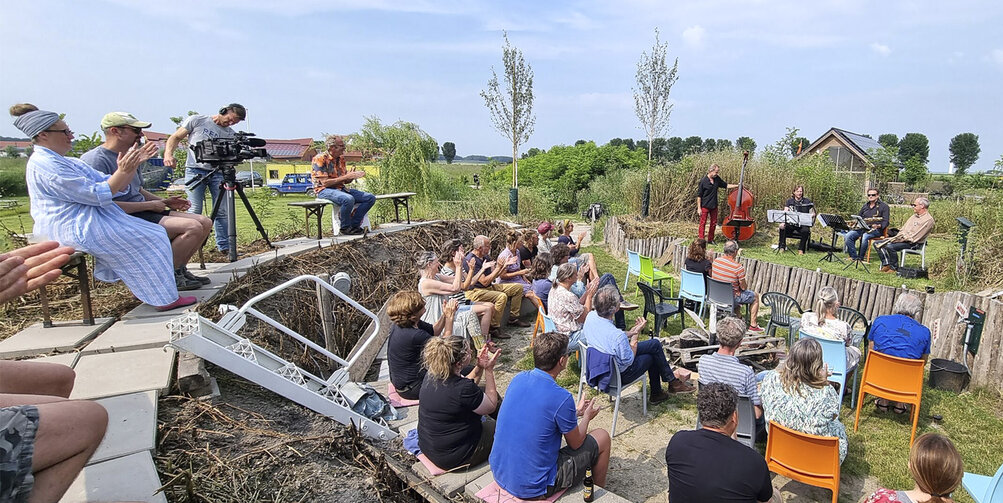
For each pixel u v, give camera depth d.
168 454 2.81
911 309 4.79
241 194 6.30
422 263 5.79
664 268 10.79
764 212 13.51
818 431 3.60
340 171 8.24
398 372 4.49
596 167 23.73
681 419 4.94
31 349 3.52
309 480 3.00
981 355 5.30
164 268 4.14
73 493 2.35
